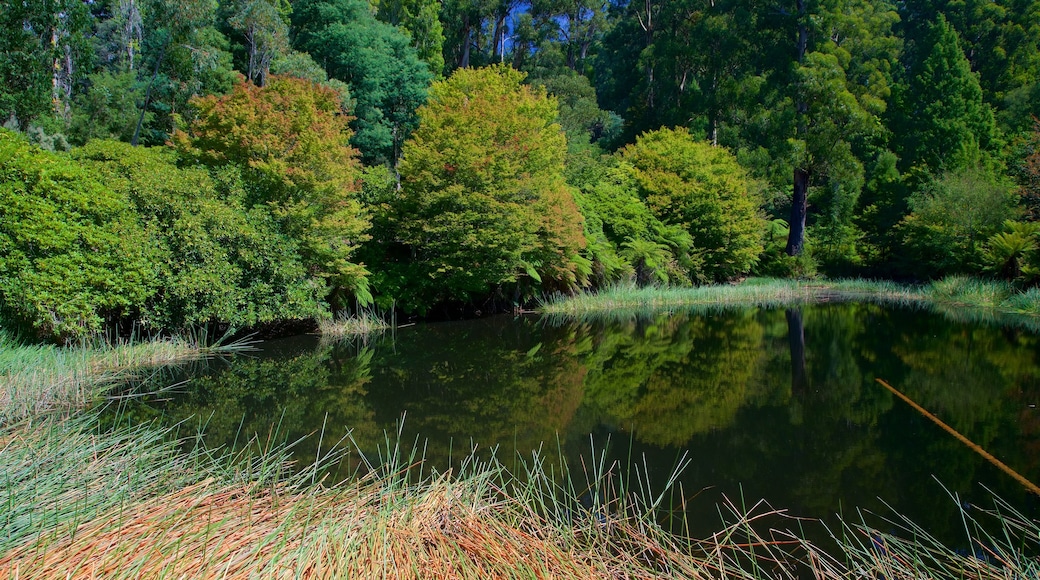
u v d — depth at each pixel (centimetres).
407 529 288
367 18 2794
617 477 443
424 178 1385
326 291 1175
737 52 3181
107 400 659
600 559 282
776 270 2670
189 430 548
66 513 279
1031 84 2966
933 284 1989
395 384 773
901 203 2539
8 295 764
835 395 700
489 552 266
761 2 2989
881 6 3522
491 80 1919
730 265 2375
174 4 1894
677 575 276
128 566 224
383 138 2598
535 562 260
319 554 239
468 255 1424
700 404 668
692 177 2323
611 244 1969
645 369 874
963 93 2794
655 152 2391
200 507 298
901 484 428
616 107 4412
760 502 395
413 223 1396
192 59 2016
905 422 586
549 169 1777
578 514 359
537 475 381
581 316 1567
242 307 1045
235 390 725
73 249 823
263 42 2172
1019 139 2569
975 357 918
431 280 1466
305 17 2703
